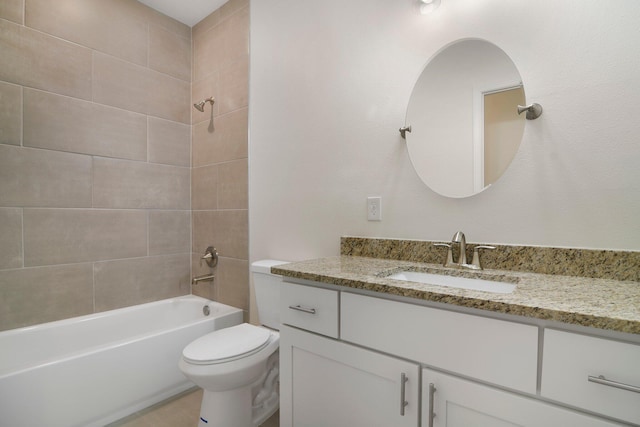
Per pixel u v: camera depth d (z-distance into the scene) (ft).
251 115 6.76
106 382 5.00
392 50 4.73
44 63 5.93
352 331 3.23
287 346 3.84
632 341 1.97
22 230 5.73
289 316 3.84
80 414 4.74
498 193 3.86
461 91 4.12
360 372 3.17
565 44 3.43
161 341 5.67
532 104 3.59
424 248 4.34
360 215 5.08
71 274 6.30
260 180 6.58
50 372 4.46
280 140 6.21
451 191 4.20
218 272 7.52
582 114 3.34
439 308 2.69
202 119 7.93
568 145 3.43
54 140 6.07
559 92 3.47
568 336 2.13
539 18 3.59
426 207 4.41
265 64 6.48
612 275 3.17
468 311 2.57
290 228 6.05
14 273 5.65
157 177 7.61
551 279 3.20
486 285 3.52
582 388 2.08
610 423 1.99
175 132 7.95
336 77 5.37
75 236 6.34
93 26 6.56
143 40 7.35
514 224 3.76
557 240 3.50
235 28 7.12
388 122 4.77
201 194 7.95
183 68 8.11
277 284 5.42
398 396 2.90
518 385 2.31
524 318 2.32
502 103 3.83
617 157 3.18
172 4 7.39
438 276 3.85
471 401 2.50
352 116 5.16
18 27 5.64
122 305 7.02
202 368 4.11
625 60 3.14
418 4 4.48
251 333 5.00
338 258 4.80
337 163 5.35
